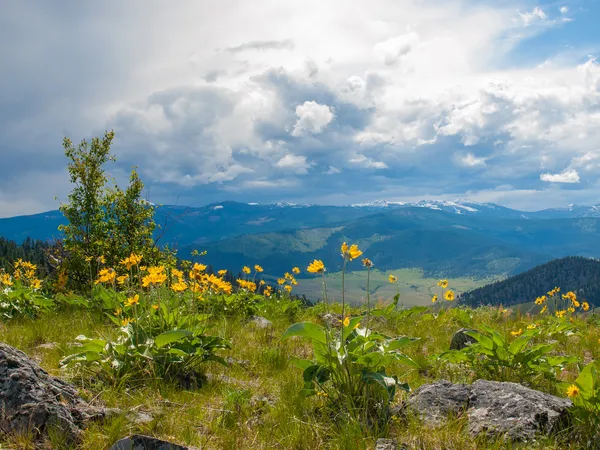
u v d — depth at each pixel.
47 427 1.59
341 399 1.96
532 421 1.70
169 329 2.55
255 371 2.65
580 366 2.50
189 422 1.81
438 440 1.65
